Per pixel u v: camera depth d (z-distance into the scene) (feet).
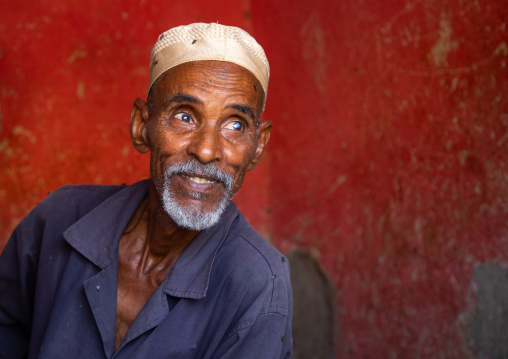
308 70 11.39
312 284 11.39
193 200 4.00
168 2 12.19
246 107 4.05
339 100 10.46
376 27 9.25
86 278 4.36
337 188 10.63
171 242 4.33
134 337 4.02
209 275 4.14
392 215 9.09
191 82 3.95
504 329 7.02
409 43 8.50
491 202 7.14
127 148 11.80
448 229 7.91
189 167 3.94
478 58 7.23
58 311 4.28
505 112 6.87
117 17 11.60
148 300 4.12
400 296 8.93
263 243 4.47
